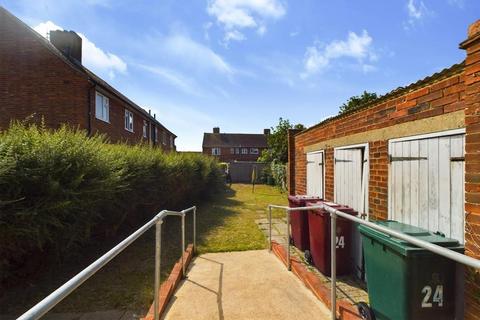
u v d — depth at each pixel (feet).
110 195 17.47
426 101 10.87
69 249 15.69
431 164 10.64
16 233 11.79
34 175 12.41
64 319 11.45
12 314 12.16
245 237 24.75
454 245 8.31
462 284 8.04
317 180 23.09
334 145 19.71
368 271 10.18
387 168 13.39
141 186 23.31
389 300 8.87
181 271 14.71
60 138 14.78
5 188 11.69
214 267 16.57
